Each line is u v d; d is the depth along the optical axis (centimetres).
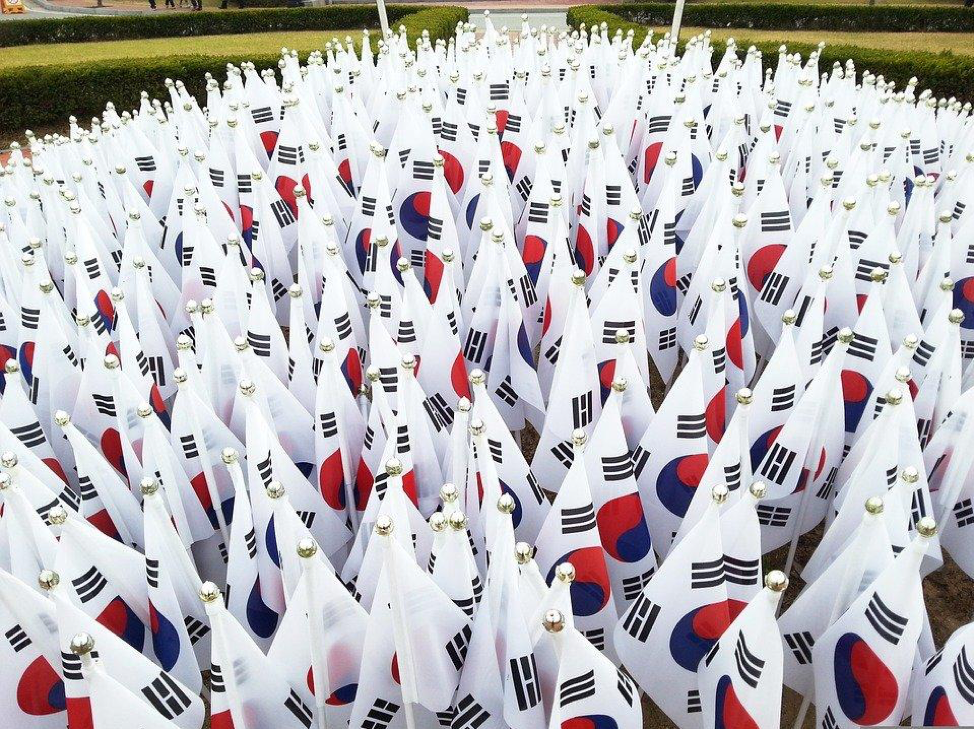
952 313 428
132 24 2616
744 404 351
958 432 419
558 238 503
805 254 562
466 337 548
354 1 3609
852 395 497
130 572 356
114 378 407
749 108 851
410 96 703
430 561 374
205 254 574
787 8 2423
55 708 351
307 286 573
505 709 306
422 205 700
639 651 360
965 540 439
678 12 1095
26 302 518
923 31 2394
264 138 859
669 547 443
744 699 299
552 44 1027
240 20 2653
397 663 328
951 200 655
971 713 295
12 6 4019
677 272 634
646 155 751
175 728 295
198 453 423
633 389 422
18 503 331
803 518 464
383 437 424
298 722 331
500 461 385
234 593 384
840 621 325
